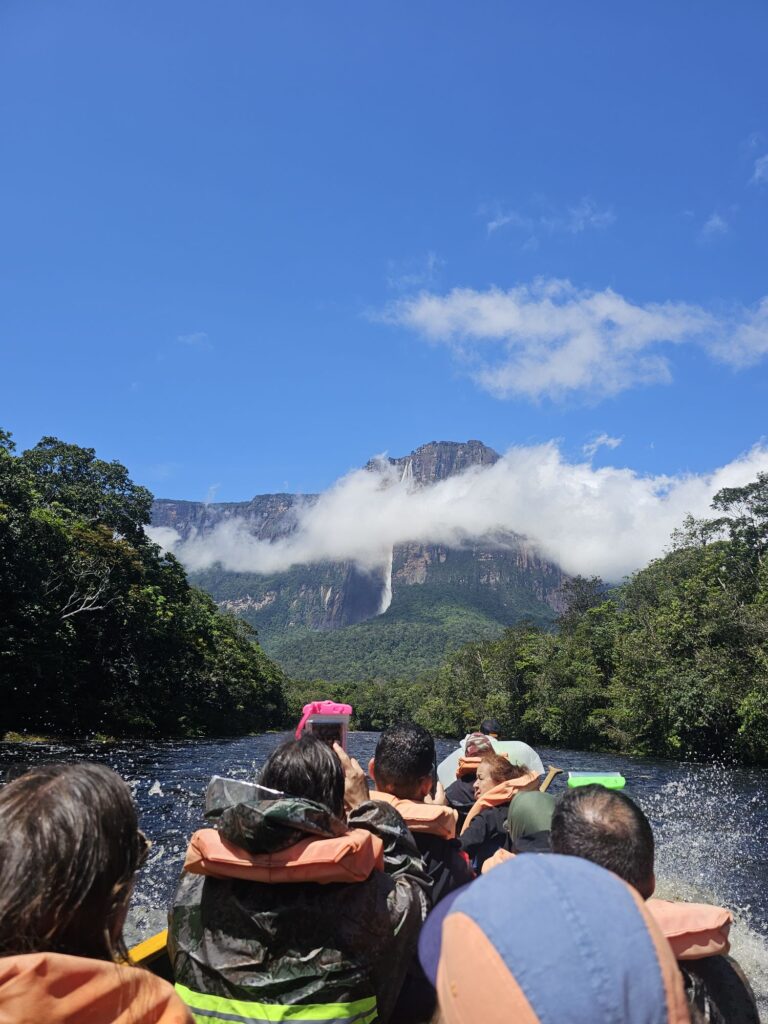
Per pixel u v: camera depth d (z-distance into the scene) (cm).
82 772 172
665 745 4256
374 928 248
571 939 106
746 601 4338
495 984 105
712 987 233
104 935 163
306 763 275
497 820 459
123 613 4509
